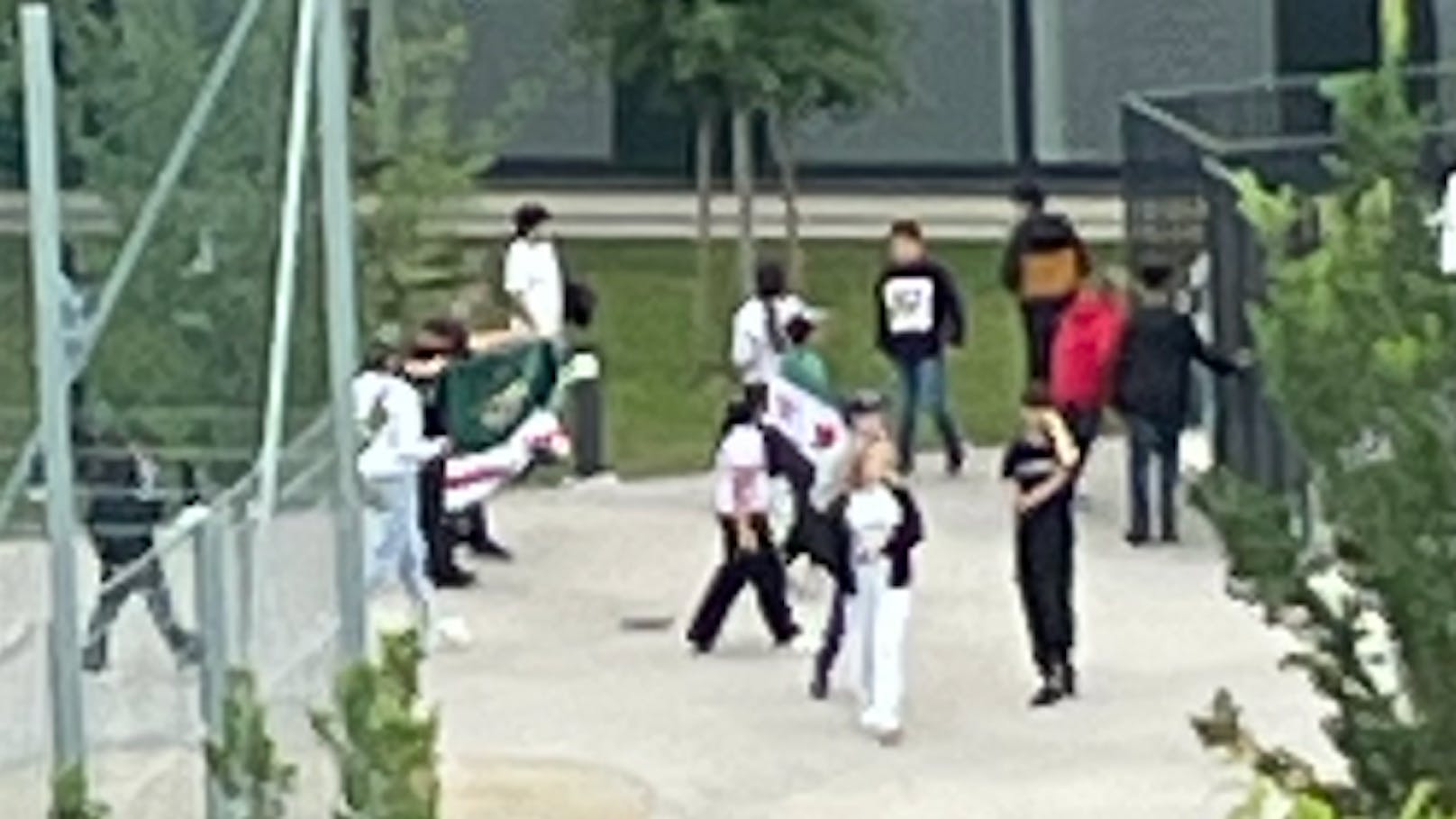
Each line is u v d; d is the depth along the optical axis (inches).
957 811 729.6
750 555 884.6
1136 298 1032.8
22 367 557.3
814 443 876.0
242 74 600.4
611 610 945.5
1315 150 1015.6
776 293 1027.9
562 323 1104.8
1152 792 740.7
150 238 565.3
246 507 535.2
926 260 1127.0
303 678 525.7
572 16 1264.8
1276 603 300.0
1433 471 287.1
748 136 1312.7
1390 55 305.0
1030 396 834.2
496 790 743.1
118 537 580.4
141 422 593.3
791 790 751.7
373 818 331.0
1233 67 1549.0
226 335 597.3
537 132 1476.4
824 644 833.5
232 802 369.1
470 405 975.0
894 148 1521.9
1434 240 292.4
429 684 852.0
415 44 949.8
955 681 856.3
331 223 584.7
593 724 812.0
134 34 597.9
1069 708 824.3
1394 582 289.0
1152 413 1018.7
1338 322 289.0
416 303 953.5
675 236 1471.5
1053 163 1546.5
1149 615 925.2
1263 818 330.6
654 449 1192.8
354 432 596.7
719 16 1214.3
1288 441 331.0
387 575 851.4
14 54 576.1
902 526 798.5
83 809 338.3
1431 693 291.3
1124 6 1553.9
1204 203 1069.1
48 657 455.8
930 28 1535.4
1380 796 294.5
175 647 483.8
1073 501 877.2
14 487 519.8
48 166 447.8
